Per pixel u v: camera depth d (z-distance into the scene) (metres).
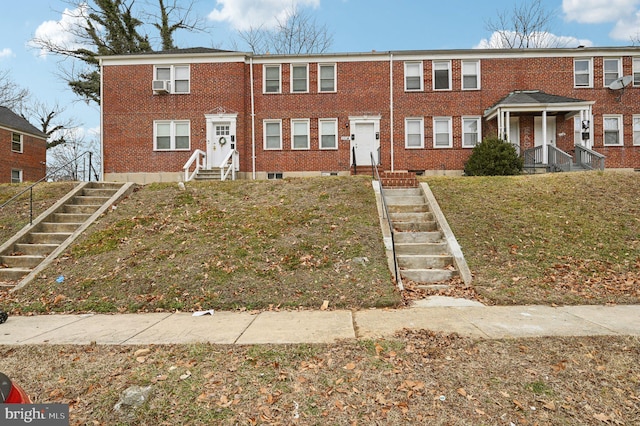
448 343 4.54
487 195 10.94
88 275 7.47
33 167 29.02
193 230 9.16
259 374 3.89
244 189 11.91
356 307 6.28
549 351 4.27
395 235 8.84
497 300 6.38
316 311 6.14
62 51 28.38
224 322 5.62
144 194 11.63
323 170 20.39
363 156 20.45
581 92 20.12
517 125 20.02
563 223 9.22
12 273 7.96
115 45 28.34
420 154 20.31
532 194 10.88
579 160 17.88
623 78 19.34
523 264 7.69
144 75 20.19
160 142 20.19
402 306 6.28
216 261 7.79
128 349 4.61
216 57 20.08
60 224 9.79
